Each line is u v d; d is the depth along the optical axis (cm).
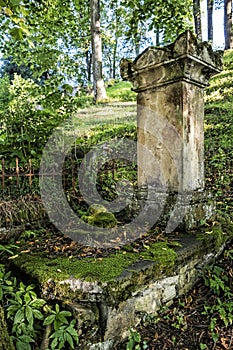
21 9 211
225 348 189
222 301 226
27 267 200
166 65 259
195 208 274
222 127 596
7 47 695
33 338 166
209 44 271
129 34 534
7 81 924
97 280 179
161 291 213
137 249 229
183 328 204
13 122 347
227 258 268
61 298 180
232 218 341
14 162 315
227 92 757
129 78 293
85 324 170
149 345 190
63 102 390
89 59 1470
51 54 458
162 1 477
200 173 291
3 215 273
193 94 272
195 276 244
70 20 809
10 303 179
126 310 189
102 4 1167
